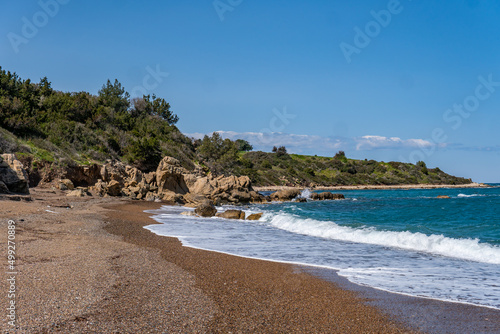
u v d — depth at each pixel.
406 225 21.33
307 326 6.74
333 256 13.24
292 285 9.40
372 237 17.02
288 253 13.77
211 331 6.28
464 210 32.66
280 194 54.03
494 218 25.12
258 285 9.30
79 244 12.94
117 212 25.86
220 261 11.92
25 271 8.97
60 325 6.10
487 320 7.12
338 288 9.17
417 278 10.19
